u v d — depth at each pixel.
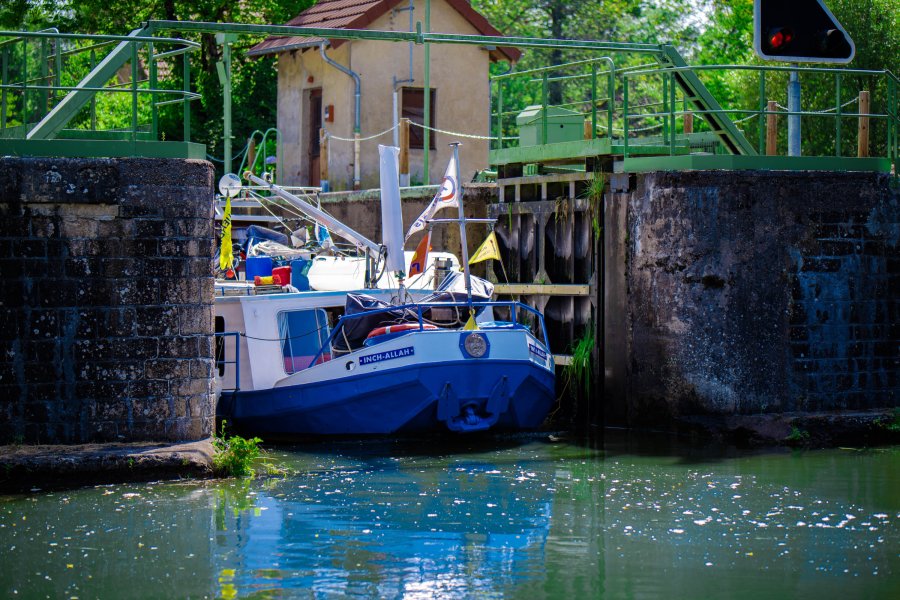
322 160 35.62
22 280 17.70
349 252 28.20
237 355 21.73
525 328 22.08
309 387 21.39
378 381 20.89
